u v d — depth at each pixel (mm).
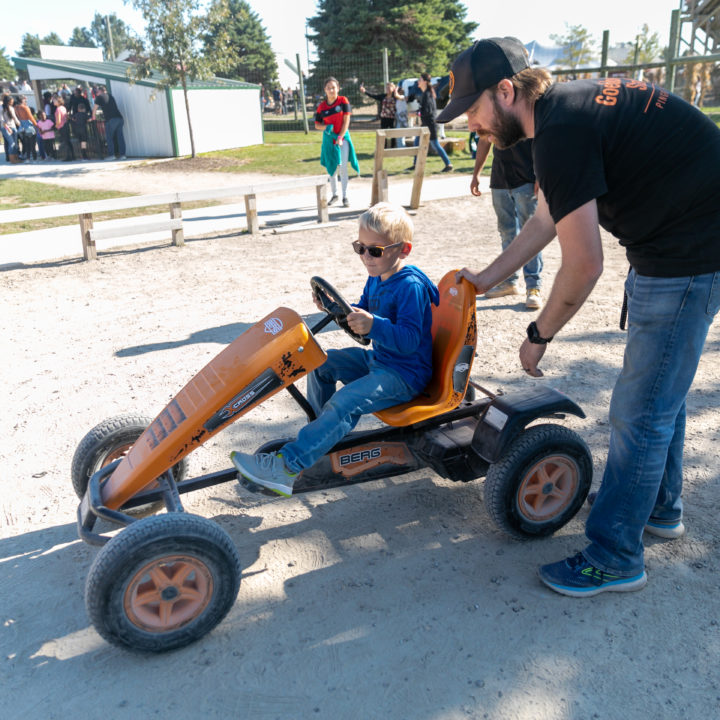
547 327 2514
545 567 2797
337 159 11773
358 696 2291
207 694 2324
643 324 2457
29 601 2787
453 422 3215
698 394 4363
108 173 18672
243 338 2801
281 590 2811
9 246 9508
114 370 5086
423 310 2846
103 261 8562
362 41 38000
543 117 2221
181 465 3320
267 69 67062
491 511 2908
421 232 9672
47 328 6102
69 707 2293
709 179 2230
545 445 2857
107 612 2311
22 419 4367
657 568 2861
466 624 2592
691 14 15547
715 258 2318
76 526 3285
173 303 6703
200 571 2434
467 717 2193
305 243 9273
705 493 3342
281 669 2416
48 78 23938
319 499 3451
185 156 21516
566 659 2410
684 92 16406
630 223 2332
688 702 2223
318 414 3172
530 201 5637
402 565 2939
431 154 18781
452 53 42719
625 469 2600
